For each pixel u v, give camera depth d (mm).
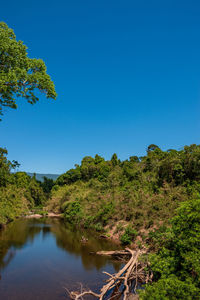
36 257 15812
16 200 39000
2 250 17359
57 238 22438
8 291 10383
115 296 9930
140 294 7551
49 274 12633
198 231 8352
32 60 13484
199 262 7582
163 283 7547
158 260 9695
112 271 13188
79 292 10305
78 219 32438
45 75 13281
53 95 14062
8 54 12500
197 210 8844
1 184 37000
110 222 25250
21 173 64812
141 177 32594
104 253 16656
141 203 23266
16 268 13531
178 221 9297
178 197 21125
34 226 30328
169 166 26562
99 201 31172
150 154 42281
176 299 6805
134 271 11578
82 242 20734
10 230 26312
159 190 24859
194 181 22938
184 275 7926
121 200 27047
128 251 15766
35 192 61500
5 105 13211
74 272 12977
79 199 39688
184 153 26938
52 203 51750
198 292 6859
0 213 27438
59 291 10453
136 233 19516
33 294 10094
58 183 77812
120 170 45406
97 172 60344
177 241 9211
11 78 11773
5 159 37375
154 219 19984
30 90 13398
